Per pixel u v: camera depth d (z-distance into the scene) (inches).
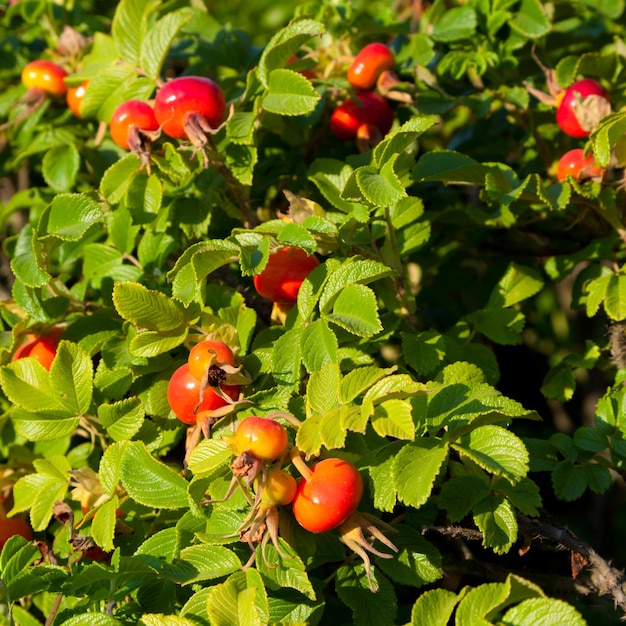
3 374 28.2
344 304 27.1
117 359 28.6
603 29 34.7
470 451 26.0
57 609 27.2
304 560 26.7
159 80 31.2
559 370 30.7
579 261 31.1
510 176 29.9
